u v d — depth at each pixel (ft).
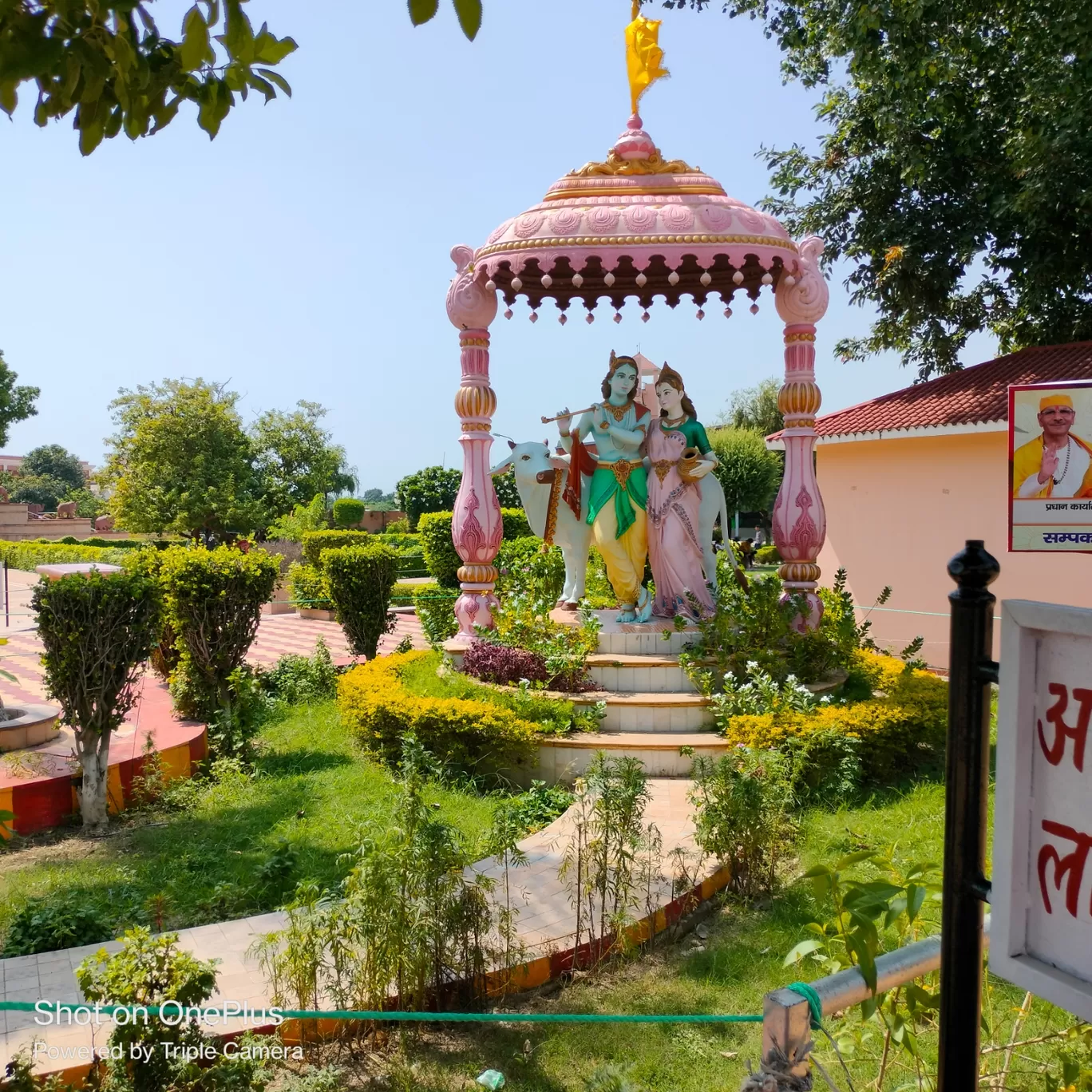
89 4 8.21
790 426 29.63
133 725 27.20
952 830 5.55
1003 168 47.62
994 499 40.98
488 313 29.01
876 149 51.19
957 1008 5.56
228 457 106.01
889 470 45.83
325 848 19.56
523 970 14.30
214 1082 10.68
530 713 24.76
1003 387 42.70
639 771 16.97
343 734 29.07
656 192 27.53
